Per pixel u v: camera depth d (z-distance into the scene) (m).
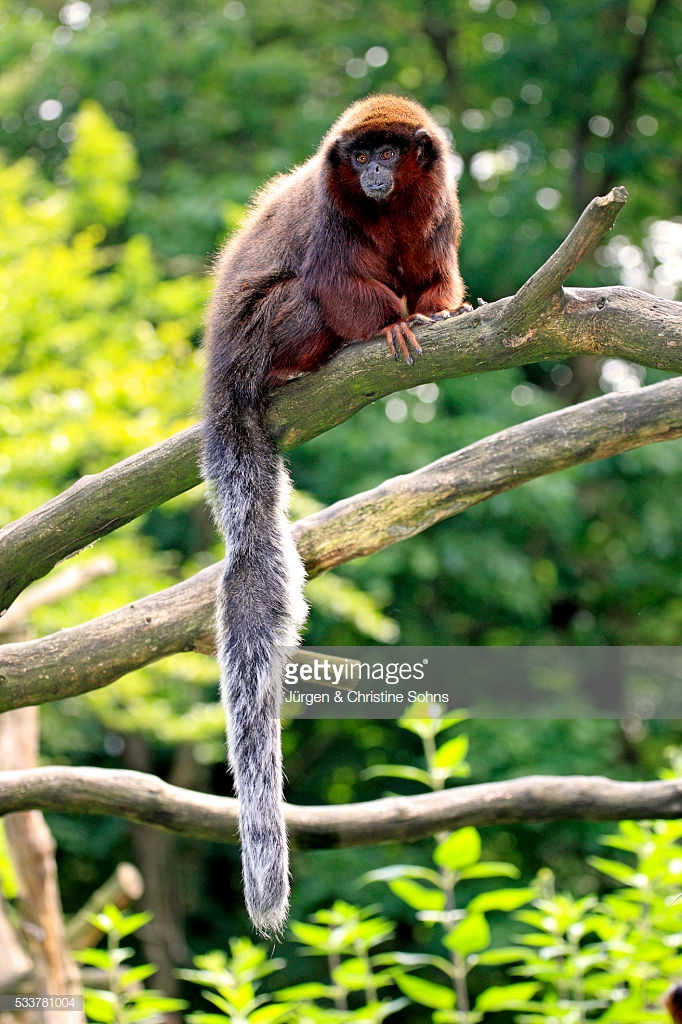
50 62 14.37
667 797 4.84
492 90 14.53
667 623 14.88
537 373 15.51
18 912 5.73
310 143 13.88
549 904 5.03
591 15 14.27
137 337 9.48
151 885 13.94
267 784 3.90
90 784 4.68
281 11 15.62
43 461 8.09
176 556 13.07
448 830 4.91
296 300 4.67
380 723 14.05
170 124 14.77
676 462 12.61
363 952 5.14
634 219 15.58
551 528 12.79
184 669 9.17
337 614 10.70
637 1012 4.64
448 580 13.26
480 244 12.96
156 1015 4.99
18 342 9.12
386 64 15.45
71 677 4.43
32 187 10.62
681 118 15.50
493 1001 4.79
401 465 11.71
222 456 4.43
